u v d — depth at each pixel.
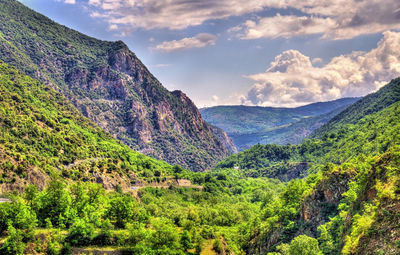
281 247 115.19
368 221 78.56
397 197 73.50
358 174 113.81
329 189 123.69
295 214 135.75
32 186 110.19
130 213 122.19
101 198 121.56
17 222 92.00
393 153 90.25
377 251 69.12
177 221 165.75
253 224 165.62
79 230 101.12
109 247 104.12
